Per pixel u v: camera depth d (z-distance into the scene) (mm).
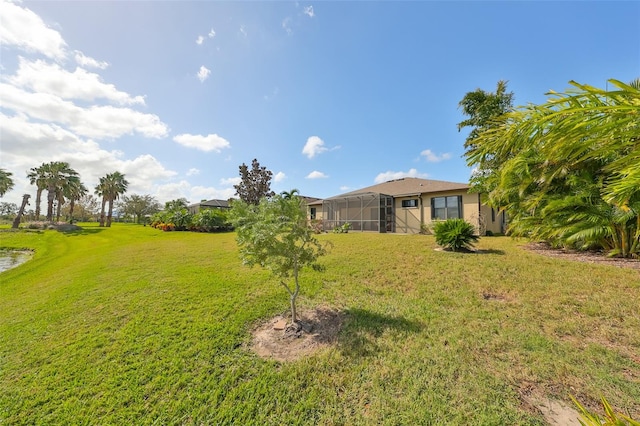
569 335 3262
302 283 5707
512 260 6727
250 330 3814
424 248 8875
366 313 4125
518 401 2248
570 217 6754
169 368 2961
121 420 2279
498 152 2486
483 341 3186
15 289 7449
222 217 24312
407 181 20500
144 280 6562
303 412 2281
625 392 2279
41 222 29766
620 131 1736
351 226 19891
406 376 2631
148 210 47625
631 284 4668
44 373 2967
